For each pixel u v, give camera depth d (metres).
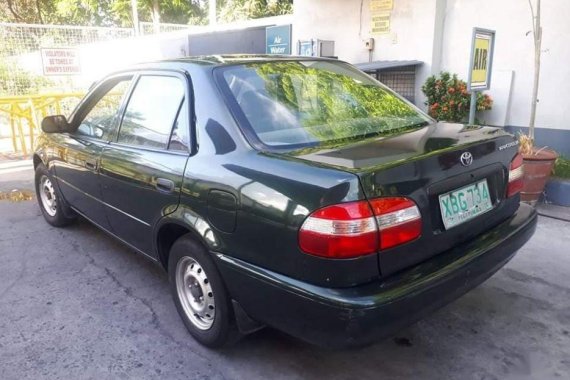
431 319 3.23
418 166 2.31
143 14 27.09
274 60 3.23
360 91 3.31
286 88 3.01
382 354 2.89
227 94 2.80
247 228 2.42
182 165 2.82
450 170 2.46
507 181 2.91
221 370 2.77
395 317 2.17
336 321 2.13
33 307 3.47
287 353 2.91
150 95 3.32
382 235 2.17
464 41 6.88
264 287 2.37
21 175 7.33
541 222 4.84
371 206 2.13
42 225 5.09
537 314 3.27
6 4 24.94
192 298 3.01
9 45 10.80
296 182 2.24
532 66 6.23
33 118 8.76
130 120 3.46
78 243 4.59
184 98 2.98
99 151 3.66
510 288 3.61
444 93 6.69
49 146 4.58
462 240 2.59
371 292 2.14
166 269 3.26
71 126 4.32
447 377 2.68
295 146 2.61
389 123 3.07
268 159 2.44
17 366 2.83
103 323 3.26
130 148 3.35
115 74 3.84
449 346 2.95
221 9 23.59
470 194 2.61
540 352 2.88
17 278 3.91
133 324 3.25
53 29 11.59
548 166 4.96
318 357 2.87
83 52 11.62
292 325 2.33
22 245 4.57
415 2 7.12
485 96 6.46
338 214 2.11
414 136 2.80
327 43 8.16
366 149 2.51
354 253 2.12
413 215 2.27
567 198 5.24
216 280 2.69
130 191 3.29
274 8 21.34
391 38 7.52
